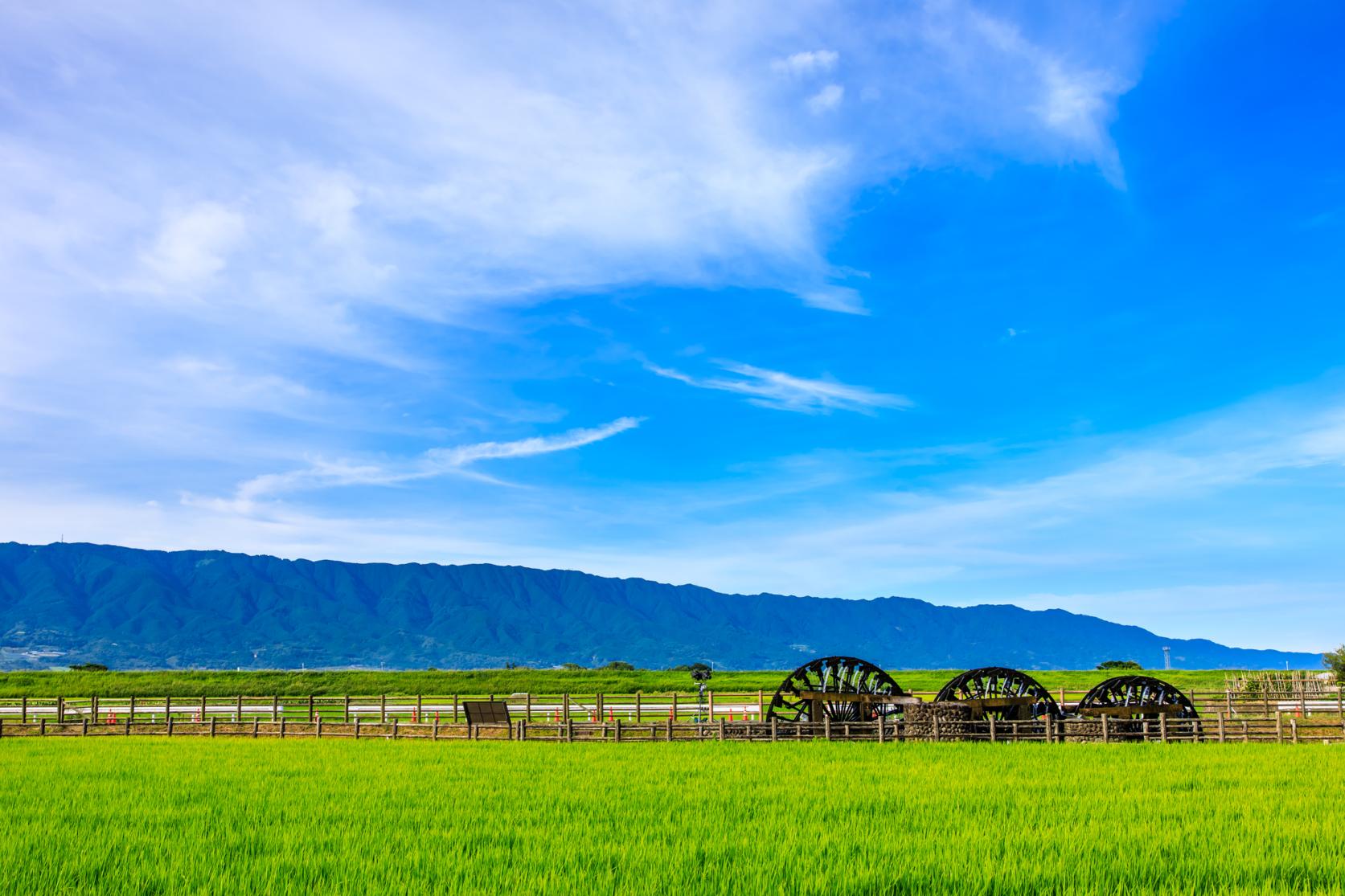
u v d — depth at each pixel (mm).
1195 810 18109
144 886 12984
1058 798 19734
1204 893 12391
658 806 19312
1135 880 13023
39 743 35625
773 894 12523
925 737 33906
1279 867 13508
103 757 29656
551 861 14375
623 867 13969
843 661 37844
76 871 13773
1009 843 15219
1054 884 12891
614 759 28516
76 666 101438
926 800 19672
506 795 20875
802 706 37562
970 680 36438
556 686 72312
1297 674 57969
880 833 16219
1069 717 35125
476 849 15242
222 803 19812
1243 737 32094
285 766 26797
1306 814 17562
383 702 42375
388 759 28828
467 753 30531
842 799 19922
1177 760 26328
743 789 21578
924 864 13906
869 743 33031
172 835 16406
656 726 34844
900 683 68000
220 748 32750
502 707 37781
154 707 53250
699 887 12820
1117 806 18594
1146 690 36094
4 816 18281
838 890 12672
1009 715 34844
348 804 19781
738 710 47656
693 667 43406
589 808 19094
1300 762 25672
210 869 13828
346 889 12836
